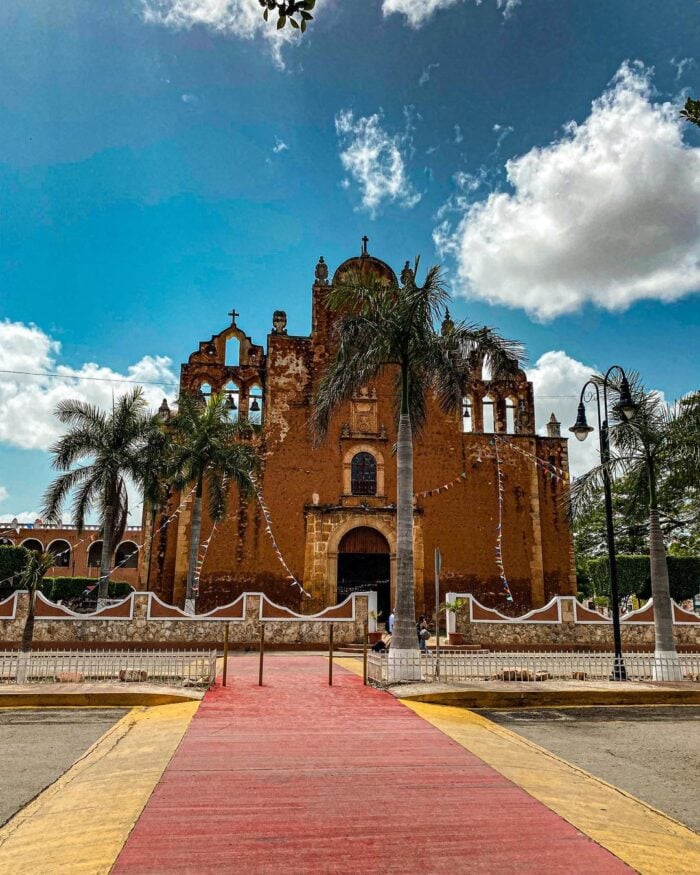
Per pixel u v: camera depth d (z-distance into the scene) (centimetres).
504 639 2544
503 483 3412
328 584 3130
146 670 1464
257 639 2523
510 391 3578
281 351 3406
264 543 3177
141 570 3228
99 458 2758
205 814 656
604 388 1892
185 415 2889
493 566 3300
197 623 2500
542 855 579
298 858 562
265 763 834
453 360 1831
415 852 578
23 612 2400
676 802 755
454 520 3322
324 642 2550
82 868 538
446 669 1622
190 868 541
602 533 4506
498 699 1329
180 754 868
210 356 3431
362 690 1398
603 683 1507
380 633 2569
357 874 535
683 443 1761
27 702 1227
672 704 1380
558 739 1052
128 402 2833
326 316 3453
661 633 1714
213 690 1349
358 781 768
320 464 3291
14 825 643
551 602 2594
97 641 2414
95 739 985
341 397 1875
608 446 1864
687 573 3303
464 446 3425
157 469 2792
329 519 3200
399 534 1658
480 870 547
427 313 1806
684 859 593
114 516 2834
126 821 634
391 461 3331
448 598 2583
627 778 842
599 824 657
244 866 546
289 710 1167
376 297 1838
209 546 3142
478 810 681
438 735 1005
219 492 2831
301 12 575
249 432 3281
